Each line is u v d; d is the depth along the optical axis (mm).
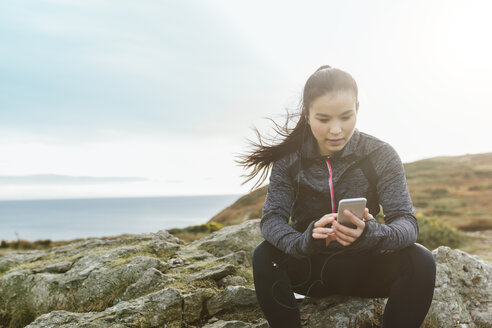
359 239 1680
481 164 58750
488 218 21578
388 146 1967
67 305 3373
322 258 2066
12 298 3740
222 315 2922
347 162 1980
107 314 2691
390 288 1993
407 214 1860
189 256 3988
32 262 4543
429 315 2590
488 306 2736
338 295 2723
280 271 2027
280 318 1991
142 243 4355
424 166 60750
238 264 3812
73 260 4117
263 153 2227
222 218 33625
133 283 3318
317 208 2057
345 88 1738
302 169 2072
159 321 2715
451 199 33469
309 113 1860
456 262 2967
